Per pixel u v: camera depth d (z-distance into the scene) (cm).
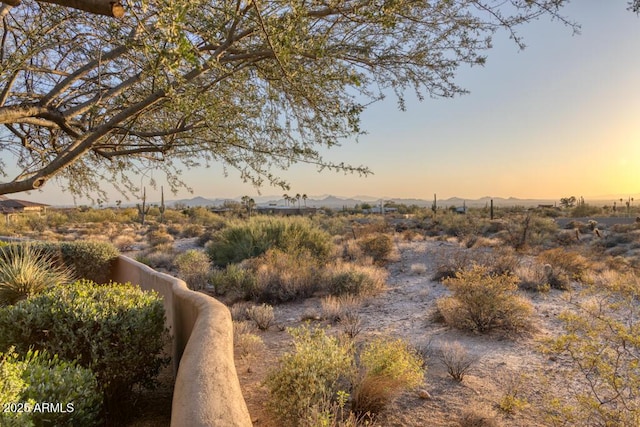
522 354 631
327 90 369
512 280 790
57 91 364
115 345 414
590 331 410
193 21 305
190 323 458
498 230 2756
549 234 2470
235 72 369
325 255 1631
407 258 1659
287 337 758
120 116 314
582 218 4228
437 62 363
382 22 277
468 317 753
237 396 220
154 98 313
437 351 650
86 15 348
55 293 448
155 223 4353
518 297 796
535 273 1112
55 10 347
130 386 432
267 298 1070
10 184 307
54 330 400
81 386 317
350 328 746
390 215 5341
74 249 1054
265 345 710
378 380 457
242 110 380
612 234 2578
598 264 1373
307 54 310
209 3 299
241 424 191
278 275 1132
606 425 356
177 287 555
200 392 215
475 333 729
